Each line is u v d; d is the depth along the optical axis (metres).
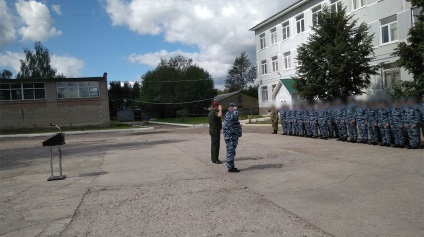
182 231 5.06
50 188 8.53
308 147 12.97
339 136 14.62
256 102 66.94
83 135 31.94
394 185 6.71
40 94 38.69
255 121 35.59
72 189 8.26
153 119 78.06
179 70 78.38
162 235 4.95
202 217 5.64
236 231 4.93
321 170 8.55
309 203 5.97
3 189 8.84
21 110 38.09
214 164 10.57
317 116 15.76
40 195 7.86
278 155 11.45
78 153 16.50
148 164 11.48
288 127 18.52
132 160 12.74
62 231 5.35
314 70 21.03
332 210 5.50
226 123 9.13
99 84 40.31
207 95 76.62
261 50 42.66
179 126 44.28
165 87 75.81
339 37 20.20
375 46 24.47
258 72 43.88
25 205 7.05
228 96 64.94
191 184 8.02
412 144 10.96
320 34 21.30
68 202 7.07
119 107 87.19
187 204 6.42
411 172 7.70
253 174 8.66
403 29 22.27
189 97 75.44
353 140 13.59
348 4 27.11
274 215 5.50
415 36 15.47
